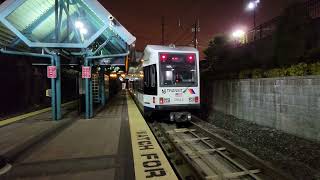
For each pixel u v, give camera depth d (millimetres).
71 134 8570
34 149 6742
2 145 7219
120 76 45219
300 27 10859
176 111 11109
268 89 10109
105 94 21109
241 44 17344
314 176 5266
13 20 9844
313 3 10828
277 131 9250
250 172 5562
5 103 13664
